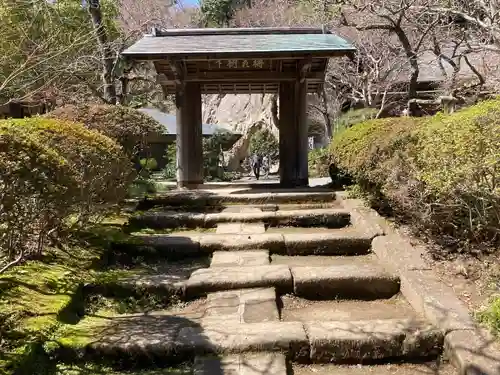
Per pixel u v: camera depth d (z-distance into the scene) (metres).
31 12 7.25
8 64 6.63
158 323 2.98
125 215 5.23
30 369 2.35
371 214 4.99
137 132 6.39
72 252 3.86
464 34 8.93
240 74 7.74
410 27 10.16
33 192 2.60
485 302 2.92
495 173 2.89
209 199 5.98
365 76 12.48
